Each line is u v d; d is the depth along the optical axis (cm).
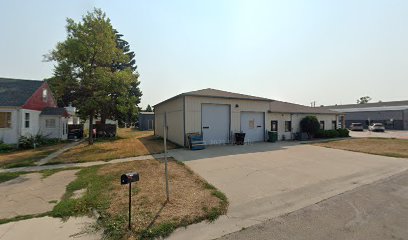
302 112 2144
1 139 1491
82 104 1512
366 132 3306
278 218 434
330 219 429
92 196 532
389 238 358
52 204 506
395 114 4169
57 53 1527
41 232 378
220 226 401
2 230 384
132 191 571
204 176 728
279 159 1023
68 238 359
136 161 982
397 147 1475
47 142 1761
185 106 1428
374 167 880
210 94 1552
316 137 2152
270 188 611
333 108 5997
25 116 1616
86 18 1544
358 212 461
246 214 451
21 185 653
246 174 755
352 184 657
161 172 773
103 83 1479
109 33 1595
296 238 359
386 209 476
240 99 1653
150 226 388
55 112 1967
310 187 623
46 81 2034
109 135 2341
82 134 2277
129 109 1661
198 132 1459
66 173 796
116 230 377
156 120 2406
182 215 432
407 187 631
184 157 1068
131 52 3750
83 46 1477
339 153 1216
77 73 1546
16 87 1798
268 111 1841
